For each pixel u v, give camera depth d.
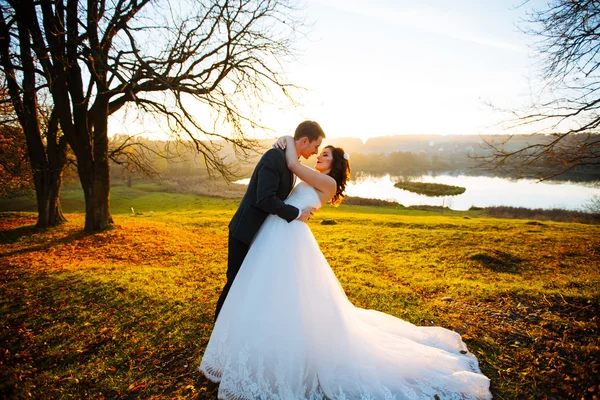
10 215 20.30
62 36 10.70
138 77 10.02
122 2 10.05
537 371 3.09
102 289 5.46
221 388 2.67
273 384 2.60
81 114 12.55
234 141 11.30
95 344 3.74
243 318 2.69
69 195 39.72
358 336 2.91
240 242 2.99
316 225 21.02
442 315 4.50
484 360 3.30
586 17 5.89
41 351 3.61
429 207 41.59
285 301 2.68
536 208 41.19
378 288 6.26
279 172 2.80
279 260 2.75
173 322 4.22
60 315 4.50
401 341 3.17
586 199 49.16
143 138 13.65
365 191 67.12
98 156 13.26
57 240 11.98
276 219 2.89
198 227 19.06
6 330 4.04
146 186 48.78
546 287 6.08
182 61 9.87
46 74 11.05
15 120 13.79
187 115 10.75
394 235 16.84
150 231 14.56
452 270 9.70
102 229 13.71
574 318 4.18
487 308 4.76
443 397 2.62
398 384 2.67
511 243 14.25
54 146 14.75
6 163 16.38
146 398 2.82
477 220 24.25
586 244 13.29
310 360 2.65
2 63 9.48
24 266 7.71
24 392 2.90
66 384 3.03
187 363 3.32
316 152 3.05
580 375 2.96
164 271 7.82
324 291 2.80
